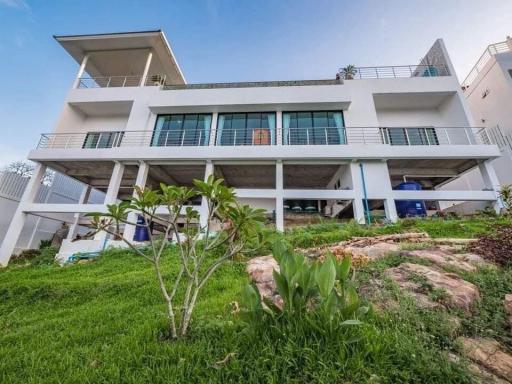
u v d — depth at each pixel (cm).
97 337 235
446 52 1158
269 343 164
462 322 208
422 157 912
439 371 140
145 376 159
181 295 357
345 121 1064
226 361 162
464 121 1035
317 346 156
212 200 209
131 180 1262
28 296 421
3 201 1122
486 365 161
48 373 177
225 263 499
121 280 456
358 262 333
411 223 730
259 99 1073
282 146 944
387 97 1126
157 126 1138
